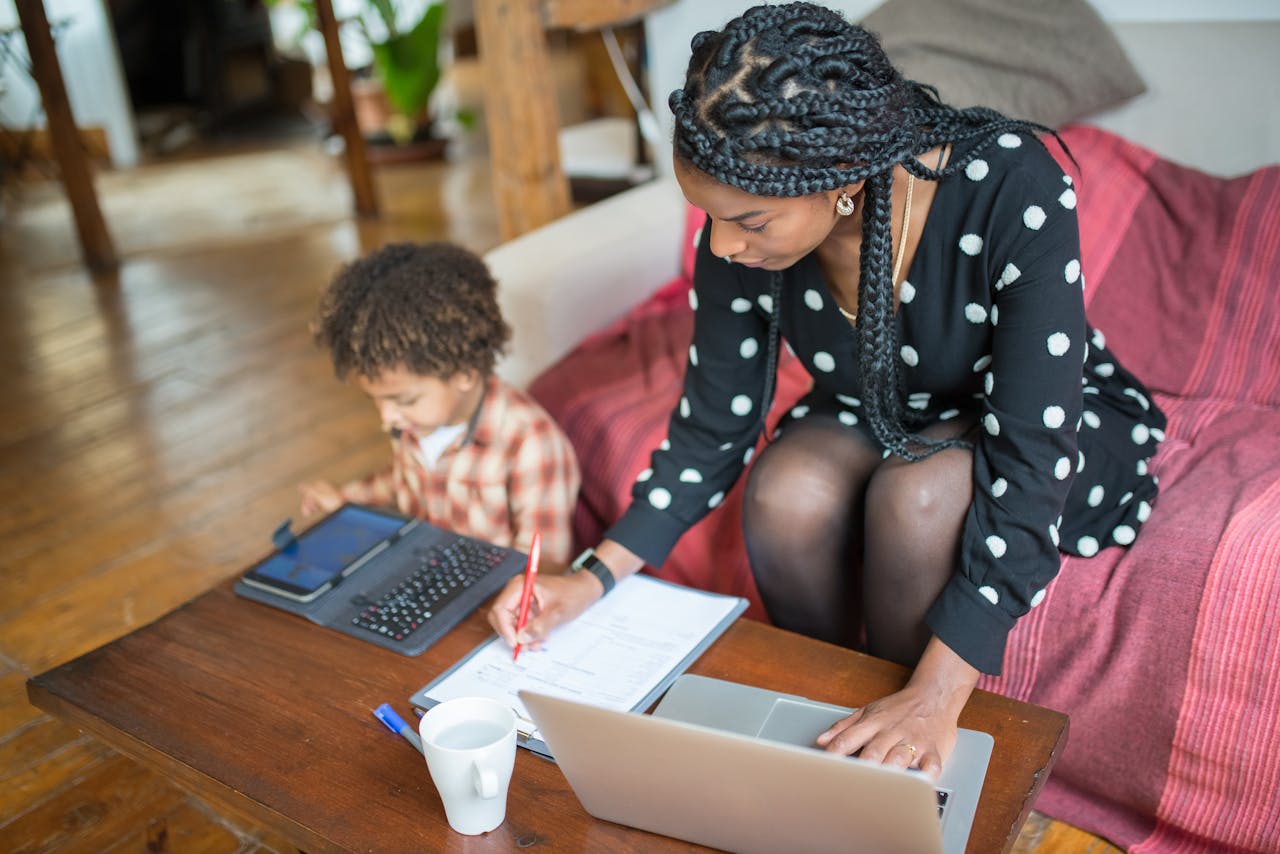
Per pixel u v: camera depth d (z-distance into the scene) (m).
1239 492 1.36
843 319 1.25
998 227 1.11
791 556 1.35
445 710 0.98
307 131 5.79
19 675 1.83
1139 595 1.30
